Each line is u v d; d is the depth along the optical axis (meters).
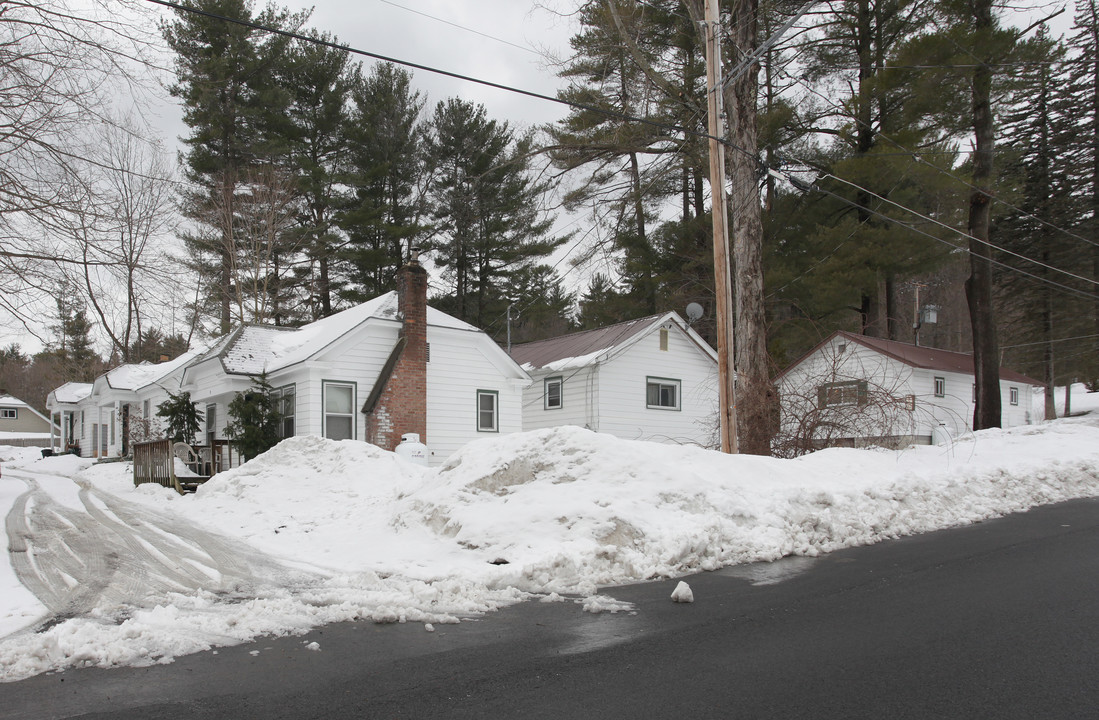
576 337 26.81
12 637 5.30
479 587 6.60
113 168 12.89
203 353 25.31
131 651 4.78
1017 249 36.00
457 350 19.73
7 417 58.31
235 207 33.16
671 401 24.88
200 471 19.58
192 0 30.22
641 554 7.68
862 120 23.16
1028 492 12.66
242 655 4.80
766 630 5.26
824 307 25.42
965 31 19.36
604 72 19.59
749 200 14.34
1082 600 5.89
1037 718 3.60
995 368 21.39
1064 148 35.09
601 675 4.34
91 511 12.77
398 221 37.09
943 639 4.93
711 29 12.76
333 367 17.62
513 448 9.68
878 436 14.86
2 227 12.32
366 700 3.97
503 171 33.81
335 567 7.84
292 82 34.53
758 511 9.01
